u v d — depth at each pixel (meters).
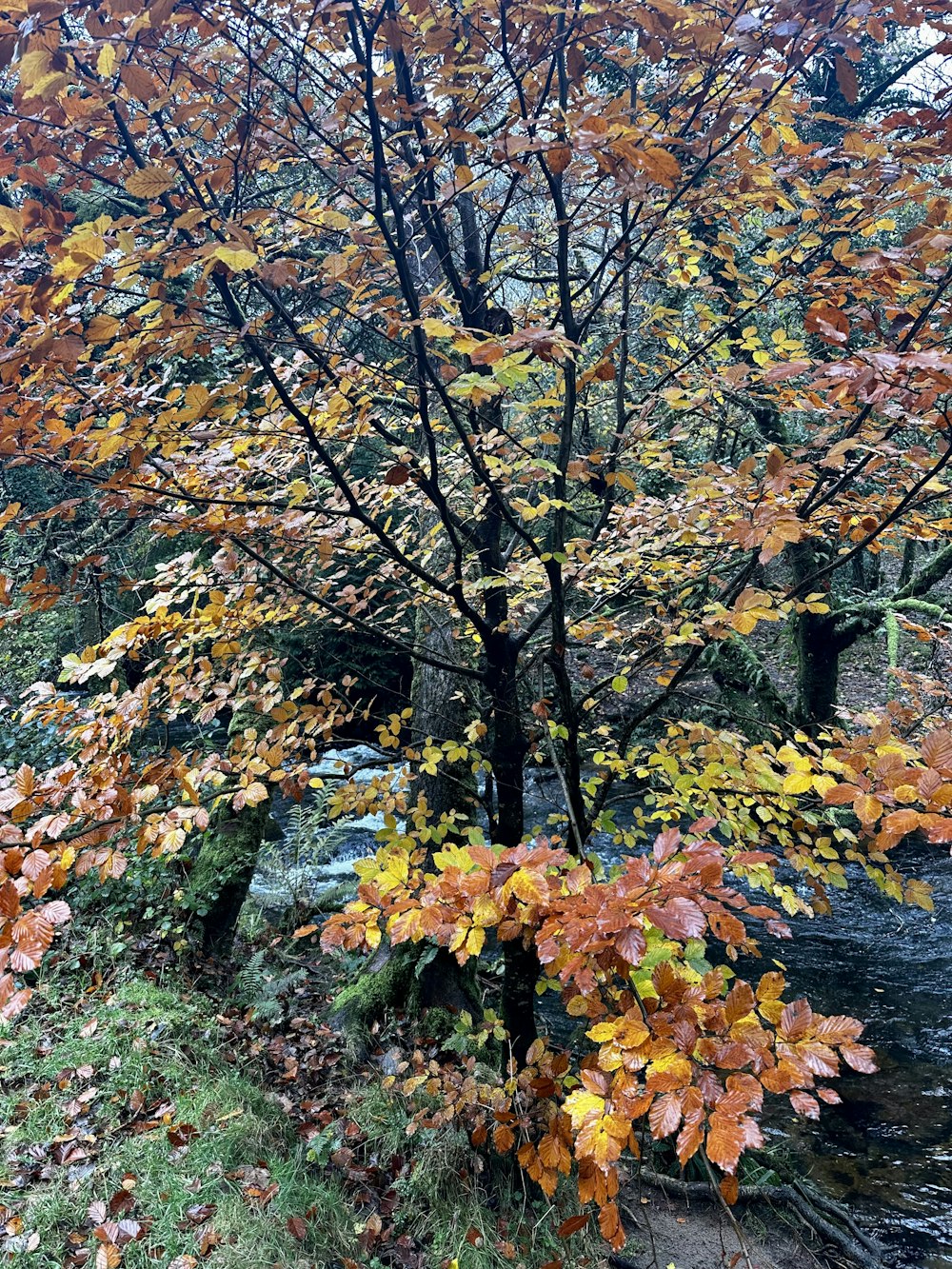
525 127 1.73
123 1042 3.34
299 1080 3.85
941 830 1.22
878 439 2.33
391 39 1.84
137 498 2.26
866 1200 3.87
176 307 1.85
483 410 3.08
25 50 1.43
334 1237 2.75
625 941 1.21
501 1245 3.02
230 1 1.75
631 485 2.36
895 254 1.88
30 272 2.02
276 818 7.73
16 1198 2.51
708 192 2.59
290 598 3.04
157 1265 2.34
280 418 2.64
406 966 4.63
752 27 1.82
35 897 1.35
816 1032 1.18
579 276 3.01
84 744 2.05
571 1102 1.21
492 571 3.26
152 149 1.98
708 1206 3.73
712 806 2.79
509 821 3.29
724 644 7.93
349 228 2.25
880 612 7.07
